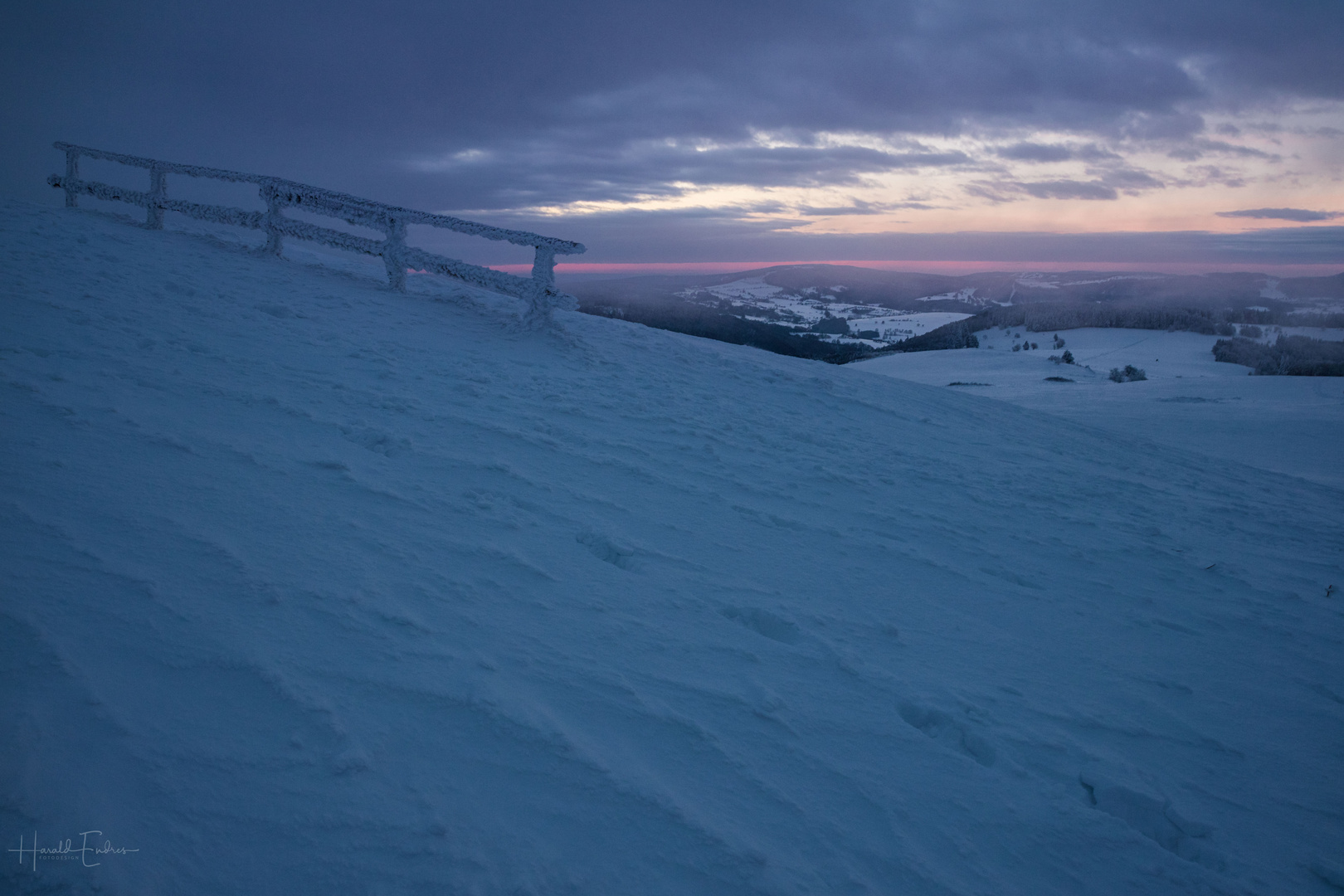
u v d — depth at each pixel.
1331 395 37.12
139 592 2.43
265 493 3.34
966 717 2.84
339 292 9.19
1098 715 3.06
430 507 3.63
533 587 3.11
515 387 6.52
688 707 2.54
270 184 10.25
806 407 8.56
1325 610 4.88
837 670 2.96
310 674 2.26
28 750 1.78
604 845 1.91
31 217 9.18
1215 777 2.80
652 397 7.31
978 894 2.03
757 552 4.03
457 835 1.85
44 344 4.59
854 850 2.07
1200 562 5.45
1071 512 6.27
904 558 4.33
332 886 1.66
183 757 1.89
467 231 9.30
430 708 2.24
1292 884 2.32
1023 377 60.28
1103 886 2.15
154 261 8.32
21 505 2.73
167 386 4.37
